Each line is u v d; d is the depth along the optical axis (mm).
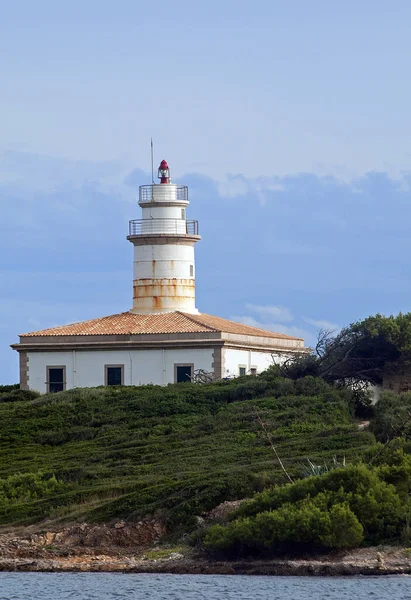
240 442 129500
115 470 124500
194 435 134125
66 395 151625
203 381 153625
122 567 102750
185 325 157750
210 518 108625
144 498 112375
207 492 110812
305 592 92250
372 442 123688
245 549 102562
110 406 146750
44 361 160000
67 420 144625
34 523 113562
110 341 157375
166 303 165000
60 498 117000
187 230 167500
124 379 157375
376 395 146250
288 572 98750
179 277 165250
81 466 128875
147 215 165875
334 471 106562
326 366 150250
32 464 131875
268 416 136375
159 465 124812
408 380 150750
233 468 117812
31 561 105000
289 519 101125
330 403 139500
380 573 97625
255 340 162500
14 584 97875
